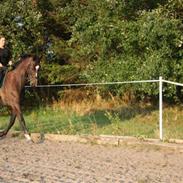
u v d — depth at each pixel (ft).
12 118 44.98
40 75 70.03
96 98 70.33
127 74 56.24
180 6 53.98
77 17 65.46
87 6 63.21
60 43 72.13
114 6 57.67
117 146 43.09
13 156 38.09
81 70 71.00
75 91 72.59
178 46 52.65
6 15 63.21
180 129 50.26
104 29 56.08
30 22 64.39
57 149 41.47
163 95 58.95
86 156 38.27
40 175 31.19
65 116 62.59
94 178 30.45
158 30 50.62
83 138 45.29
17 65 44.88
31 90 71.51
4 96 44.19
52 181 29.48
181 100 64.34
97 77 59.06
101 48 57.72
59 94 72.95
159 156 38.40
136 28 53.57
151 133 47.70
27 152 39.96
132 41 54.19
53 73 70.64
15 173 31.73
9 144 44.09
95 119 57.41
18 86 44.19
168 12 53.67
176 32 51.83
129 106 66.85
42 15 70.54
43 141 45.85
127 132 48.42
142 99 67.36
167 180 30.30
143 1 57.98
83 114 63.46
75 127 52.60
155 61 52.34
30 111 69.21
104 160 36.63
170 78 54.29
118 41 57.31
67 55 72.69
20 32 64.44
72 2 69.10
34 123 57.36
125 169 33.42
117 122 52.54
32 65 44.37
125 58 57.47
